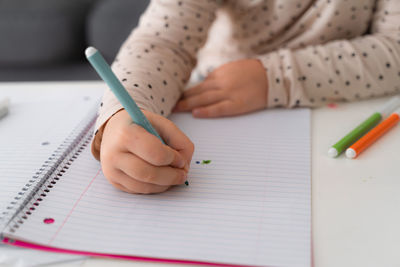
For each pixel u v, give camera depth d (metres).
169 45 0.69
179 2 0.70
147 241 0.37
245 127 0.57
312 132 0.55
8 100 0.64
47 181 0.46
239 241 0.37
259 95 0.62
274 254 0.35
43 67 1.60
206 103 0.62
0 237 0.37
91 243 0.37
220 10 0.82
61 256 0.36
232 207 0.41
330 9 0.72
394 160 0.48
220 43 0.85
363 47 0.65
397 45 0.65
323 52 0.65
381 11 0.71
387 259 0.34
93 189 0.45
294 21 0.77
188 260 0.35
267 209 0.41
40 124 0.60
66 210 0.41
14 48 1.56
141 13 1.50
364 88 0.64
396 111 0.56
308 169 0.47
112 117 0.47
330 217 0.39
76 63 1.62
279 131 0.56
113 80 0.40
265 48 0.81
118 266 0.35
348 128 0.56
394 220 0.39
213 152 0.51
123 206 0.42
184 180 0.44
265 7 0.77
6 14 1.54
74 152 0.52
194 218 0.40
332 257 0.35
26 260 0.35
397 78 0.65
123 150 0.43
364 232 0.37
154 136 0.42
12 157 0.51
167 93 0.60
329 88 0.64
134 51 0.64
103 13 1.53
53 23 1.53
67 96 0.69
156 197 0.43
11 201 0.42
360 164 0.47
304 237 0.37
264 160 0.49
